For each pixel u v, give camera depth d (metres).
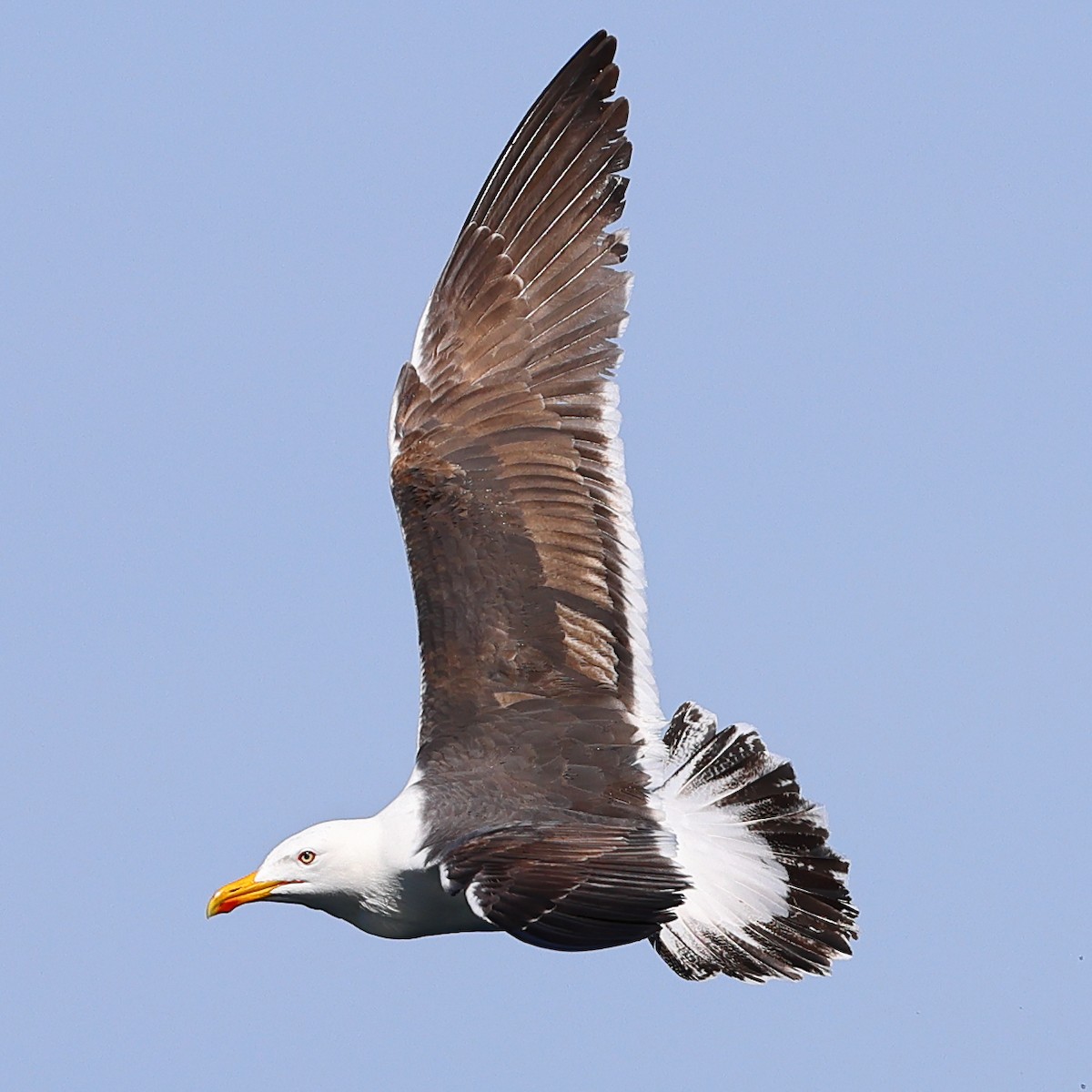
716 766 16.17
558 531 15.12
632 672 14.70
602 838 13.24
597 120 16.09
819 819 15.92
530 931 12.17
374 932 14.73
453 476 15.34
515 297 15.91
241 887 14.64
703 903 15.88
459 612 14.78
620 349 15.61
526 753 14.22
